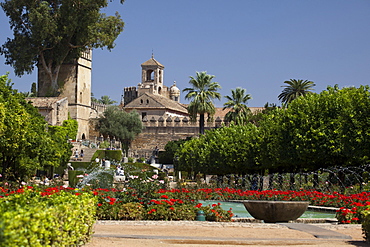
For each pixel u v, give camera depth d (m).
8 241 7.09
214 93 78.12
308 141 38.59
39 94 101.75
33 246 8.06
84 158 85.25
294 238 13.56
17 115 35.59
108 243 11.96
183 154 70.62
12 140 35.53
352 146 35.66
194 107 77.50
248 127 59.84
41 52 91.38
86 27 87.81
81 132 105.44
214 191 32.66
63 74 104.44
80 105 105.12
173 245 11.92
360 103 35.88
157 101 122.31
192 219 18.95
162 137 113.06
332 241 13.13
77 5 86.81
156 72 162.12
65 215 9.96
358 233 15.14
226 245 12.20
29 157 40.59
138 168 72.31
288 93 77.25
